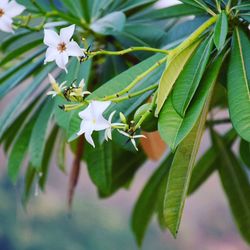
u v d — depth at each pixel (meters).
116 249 5.33
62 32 1.06
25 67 1.38
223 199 5.47
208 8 1.16
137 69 1.10
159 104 1.01
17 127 1.49
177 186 1.11
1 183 5.10
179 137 1.02
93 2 1.34
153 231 5.33
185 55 1.05
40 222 5.16
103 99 1.04
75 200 5.36
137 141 1.23
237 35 1.13
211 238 5.41
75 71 1.24
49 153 1.58
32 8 1.37
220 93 1.53
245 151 1.53
